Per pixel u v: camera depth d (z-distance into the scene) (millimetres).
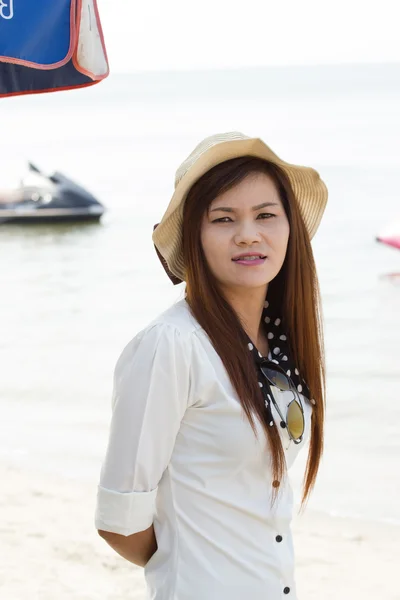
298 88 82812
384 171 26203
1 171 24938
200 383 1709
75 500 5402
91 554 4465
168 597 1743
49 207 21359
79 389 8914
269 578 1772
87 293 14242
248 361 1765
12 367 9922
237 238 1757
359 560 4434
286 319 1982
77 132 53031
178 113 61844
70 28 2504
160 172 31438
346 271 14422
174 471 1760
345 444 6902
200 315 1768
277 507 1788
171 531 1770
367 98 62031
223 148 1730
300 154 31875
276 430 1744
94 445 7016
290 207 1851
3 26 2508
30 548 4578
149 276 15281
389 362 9539
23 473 6117
